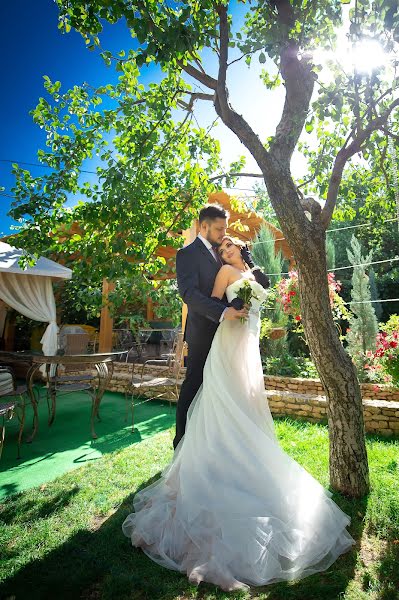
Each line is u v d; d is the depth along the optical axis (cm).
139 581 170
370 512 231
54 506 251
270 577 170
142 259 396
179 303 470
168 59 208
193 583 167
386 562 183
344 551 193
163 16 233
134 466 327
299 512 194
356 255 739
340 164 263
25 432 439
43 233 373
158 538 199
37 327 945
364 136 255
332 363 252
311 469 306
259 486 197
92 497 265
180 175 408
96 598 164
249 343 240
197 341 264
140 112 377
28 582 172
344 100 237
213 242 271
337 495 250
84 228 429
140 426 467
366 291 698
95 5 219
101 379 451
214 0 230
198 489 200
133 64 338
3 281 702
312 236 252
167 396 614
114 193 346
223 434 212
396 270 1170
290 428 436
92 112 371
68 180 369
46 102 362
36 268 672
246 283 233
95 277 391
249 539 176
